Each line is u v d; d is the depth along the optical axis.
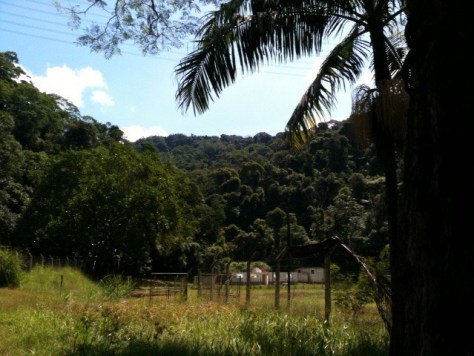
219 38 8.12
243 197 63.62
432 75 3.49
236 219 62.25
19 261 19.59
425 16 3.61
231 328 8.11
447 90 3.41
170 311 10.63
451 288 3.22
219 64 8.20
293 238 47.50
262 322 8.28
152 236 31.39
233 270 47.25
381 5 7.93
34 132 49.62
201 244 51.66
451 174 3.33
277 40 8.25
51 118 52.91
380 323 8.64
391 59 9.43
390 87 6.21
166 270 44.28
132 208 30.52
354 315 9.62
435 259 3.31
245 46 8.17
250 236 54.62
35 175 34.69
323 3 8.15
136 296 20.05
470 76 3.39
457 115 3.37
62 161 31.69
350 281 11.66
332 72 8.89
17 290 17.73
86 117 59.19
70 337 7.53
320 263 34.06
